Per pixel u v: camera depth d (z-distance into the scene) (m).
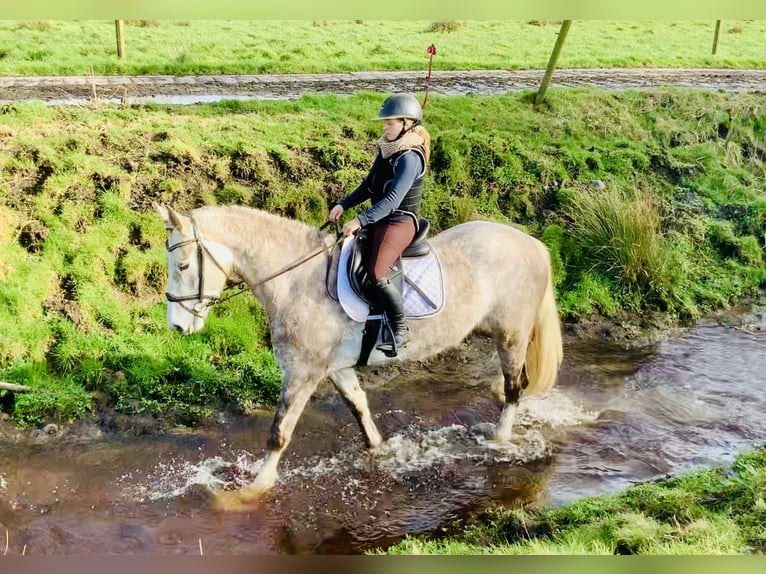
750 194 10.67
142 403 6.41
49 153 8.27
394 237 4.94
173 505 5.23
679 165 10.88
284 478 5.57
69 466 5.64
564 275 8.76
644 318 8.56
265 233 5.11
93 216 7.78
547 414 6.62
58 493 5.31
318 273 5.17
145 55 14.44
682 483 5.52
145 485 5.44
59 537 4.86
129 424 6.20
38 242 7.38
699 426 6.45
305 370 5.21
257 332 7.39
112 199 7.89
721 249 9.77
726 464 5.85
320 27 18.22
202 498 5.31
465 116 11.14
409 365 7.43
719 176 10.88
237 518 5.12
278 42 16.31
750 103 12.35
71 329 6.84
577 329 8.28
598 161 10.47
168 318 4.98
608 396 6.98
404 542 4.85
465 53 16.59
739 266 9.59
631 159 10.70
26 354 6.63
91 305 7.07
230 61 14.55
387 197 4.75
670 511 5.11
